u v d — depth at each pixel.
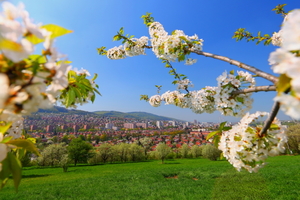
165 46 3.25
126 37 4.63
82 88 2.05
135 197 15.36
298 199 11.23
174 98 4.75
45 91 0.89
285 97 0.62
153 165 46.53
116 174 29.25
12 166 1.11
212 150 52.03
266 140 1.72
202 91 2.91
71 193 17.66
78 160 56.56
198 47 3.10
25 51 0.67
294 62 0.63
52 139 98.50
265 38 4.52
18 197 16.69
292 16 0.68
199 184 17.86
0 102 0.79
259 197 11.83
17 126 1.78
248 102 2.27
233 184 15.09
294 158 37.47
